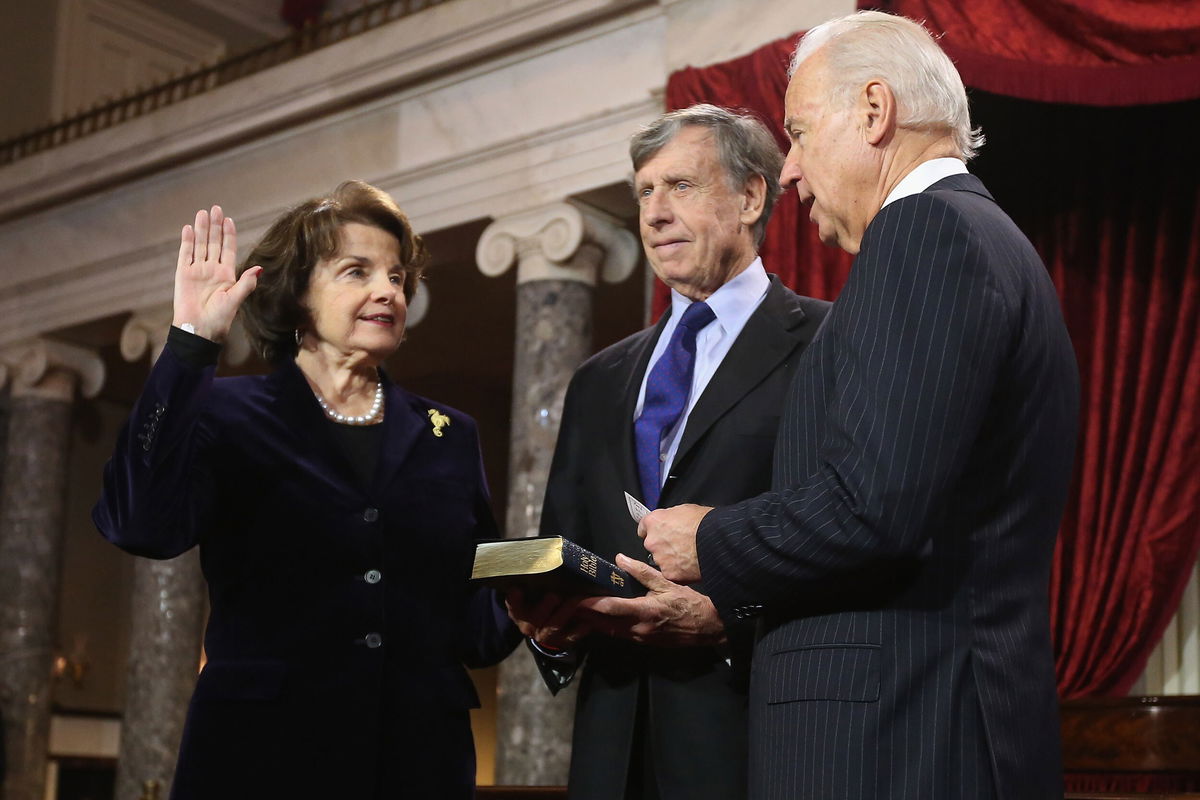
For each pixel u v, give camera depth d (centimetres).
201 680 276
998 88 595
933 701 199
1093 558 648
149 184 1080
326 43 991
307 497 283
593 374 317
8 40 1274
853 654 204
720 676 269
